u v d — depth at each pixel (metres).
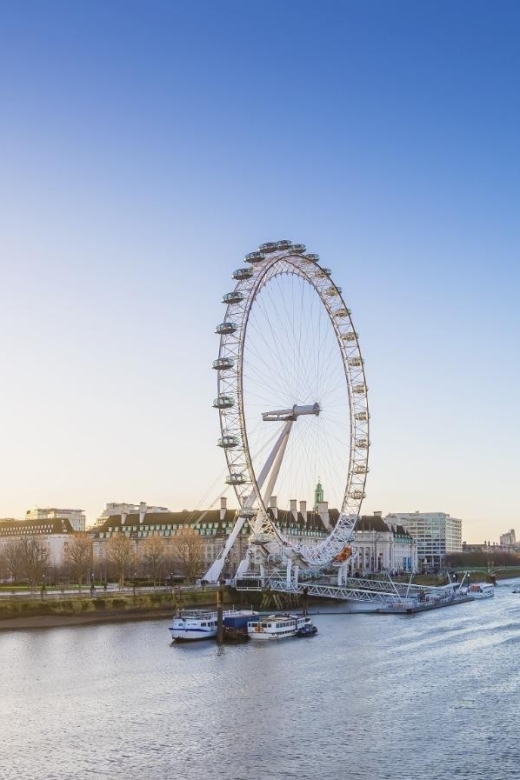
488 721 92.38
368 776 75.25
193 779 75.06
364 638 156.25
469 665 125.75
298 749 82.88
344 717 94.31
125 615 182.75
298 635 158.88
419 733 87.94
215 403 196.25
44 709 98.69
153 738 86.88
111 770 77.56
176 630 148.88
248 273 197.88
